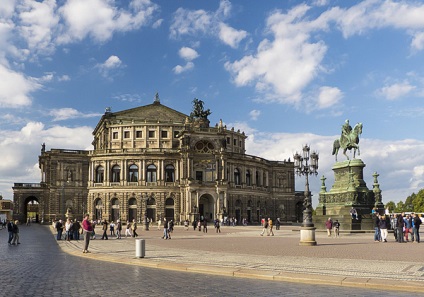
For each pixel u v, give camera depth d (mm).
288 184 167500
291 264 29656
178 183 139625
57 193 140750
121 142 147375
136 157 139125
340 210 74125
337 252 38938
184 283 22531
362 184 74312
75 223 62750
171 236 73875
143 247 34500
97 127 166875
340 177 77750
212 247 46406
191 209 133875
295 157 50281
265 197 160000
